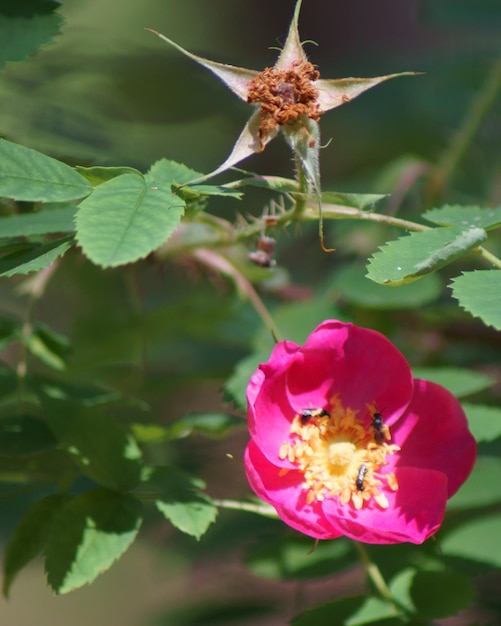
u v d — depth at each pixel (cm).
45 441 77
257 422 75
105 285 90
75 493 79
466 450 75
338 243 88
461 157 89
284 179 74
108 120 89
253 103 73
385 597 77
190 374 87
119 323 88
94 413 76
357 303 85
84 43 90
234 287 86
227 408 87
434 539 77
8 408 80
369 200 75
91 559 74
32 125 86
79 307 90
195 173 74
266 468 75
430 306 87
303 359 75
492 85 88
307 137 73
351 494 75
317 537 73
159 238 71
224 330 89
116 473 76
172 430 79
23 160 73
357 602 76
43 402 76
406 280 73
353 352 75
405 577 77
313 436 75
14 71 87
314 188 75
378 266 73
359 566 79
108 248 71
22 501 81
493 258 74
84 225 71
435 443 75
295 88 73
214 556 84
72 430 76
